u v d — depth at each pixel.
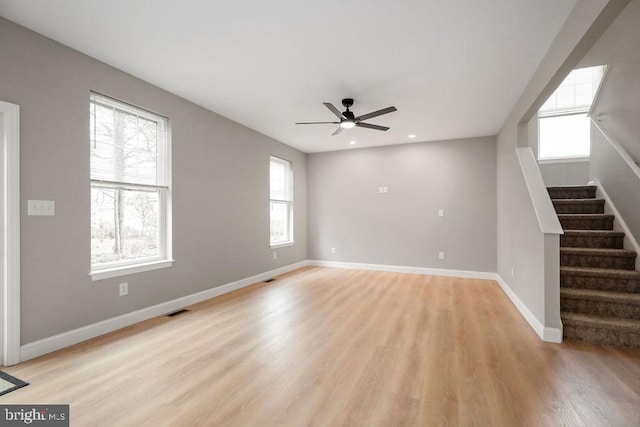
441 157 5.74
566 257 3.36
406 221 5.99
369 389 2.01
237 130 4.70
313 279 5.35
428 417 1.74
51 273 2.55
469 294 4.38
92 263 2.95
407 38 2.51
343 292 4.48
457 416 1.74
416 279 5.35
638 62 3.15
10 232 2.30
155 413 1.76
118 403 1.85
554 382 2.09
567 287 3.16
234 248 4.61
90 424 1.67
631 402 1.87
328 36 2.50
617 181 3.56
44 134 2.51
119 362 2.37
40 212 2.48
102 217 3.03
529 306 3.27
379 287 4.78
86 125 2.80
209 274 4.16
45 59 2.51
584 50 2.13
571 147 5.64
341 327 3.11
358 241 6.37
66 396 1.92
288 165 6.29
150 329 3.05
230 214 4.55
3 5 2.13
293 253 6.26
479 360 2.41
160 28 2.40
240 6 2.14
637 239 3.19
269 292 4.47
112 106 3.08
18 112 2.35
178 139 3.70
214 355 2.49
